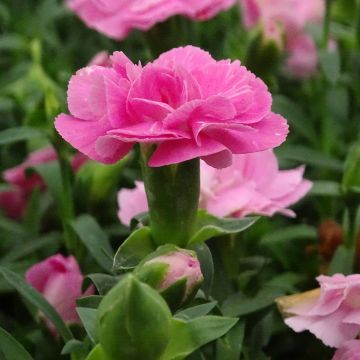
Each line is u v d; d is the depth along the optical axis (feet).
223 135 0.90
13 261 1.29
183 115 0.88
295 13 1.53
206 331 0.89
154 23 1.32
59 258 1.10
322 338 1.00
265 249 1.28
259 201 1.10
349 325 1.01
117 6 1.33
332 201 1.35
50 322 1.09
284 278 1.23
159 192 0.96
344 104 1.50
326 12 1.44
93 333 0.90
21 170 1.38
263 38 1.34
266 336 1.11
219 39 1.61
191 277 0.90
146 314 0.84
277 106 1.44
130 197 1.15
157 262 0.90
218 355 1.03
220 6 1.34
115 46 1.64
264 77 1.36
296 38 1.55
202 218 1.00
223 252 1.11
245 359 1.09
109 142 0.89
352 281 0.99
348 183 1.17
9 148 1.48
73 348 0.95
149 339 0.85
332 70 1.40
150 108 0.89
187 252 0.92
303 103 1.61
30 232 1.34
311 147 1.49
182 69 0.90
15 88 1.53
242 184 1.11
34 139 1.44
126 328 0.85
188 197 0.97
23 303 1.25
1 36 1.81
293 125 1.48
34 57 1.59
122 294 0.84
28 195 1.42
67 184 1.23
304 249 1.27
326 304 1.01
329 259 1.20
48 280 1.10
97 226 1.19
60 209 1.26
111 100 0.89
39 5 1.97
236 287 1.12
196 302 0.98
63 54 1.74
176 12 1.30
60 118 0.93
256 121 0.91
